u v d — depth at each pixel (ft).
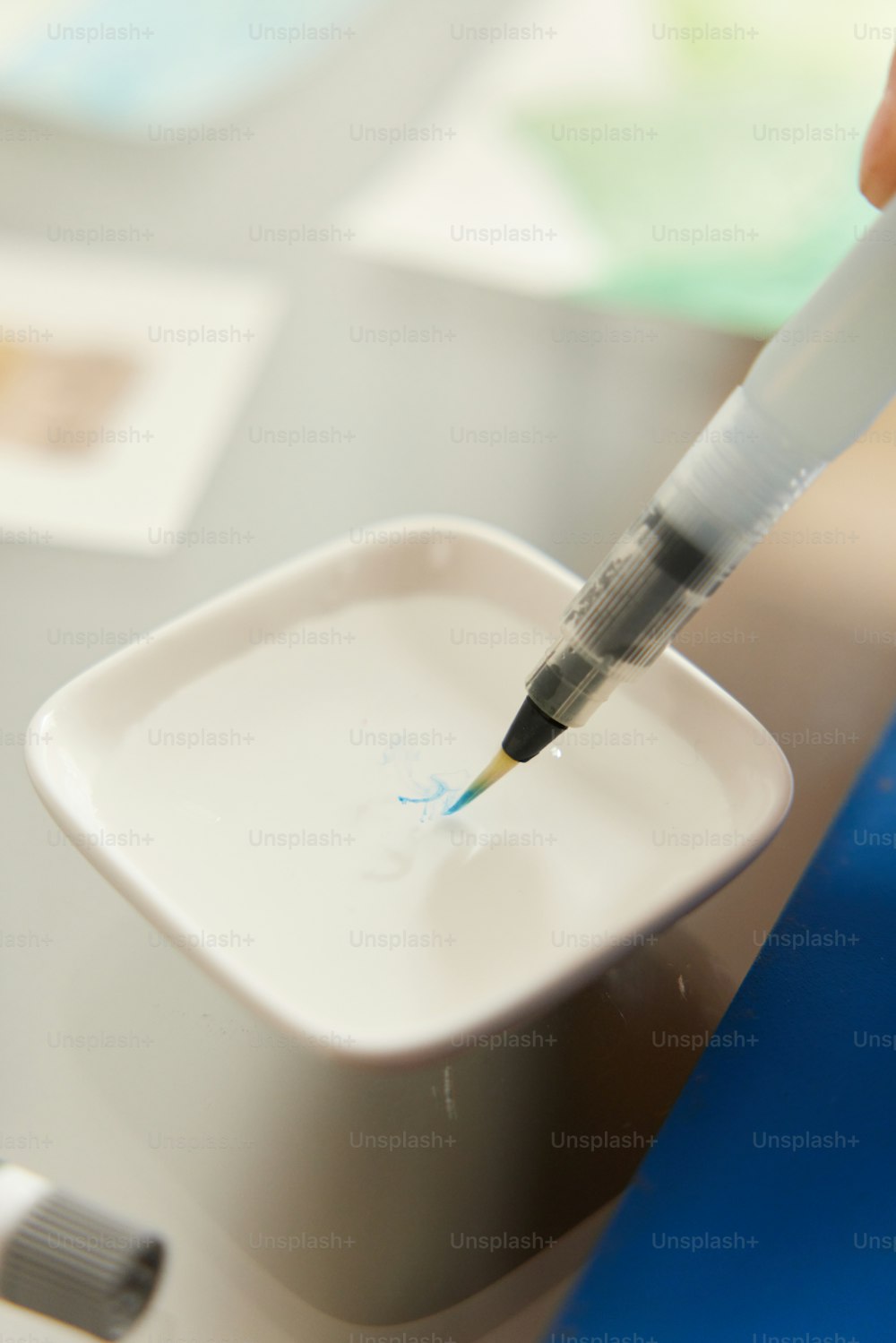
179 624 1.35
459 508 1.54
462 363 1.65
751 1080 1.27
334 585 1.40
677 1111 1.26
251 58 2.03
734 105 1.94
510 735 1.31
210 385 1.63
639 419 1.60
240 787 1.32
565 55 2.06
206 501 1.55
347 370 1.64
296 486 1.56
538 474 1.57
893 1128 1.26
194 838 1.30
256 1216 1.22
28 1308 1.20
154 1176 1.23
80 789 1.30
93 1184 1.23
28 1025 1.28
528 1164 1.24
